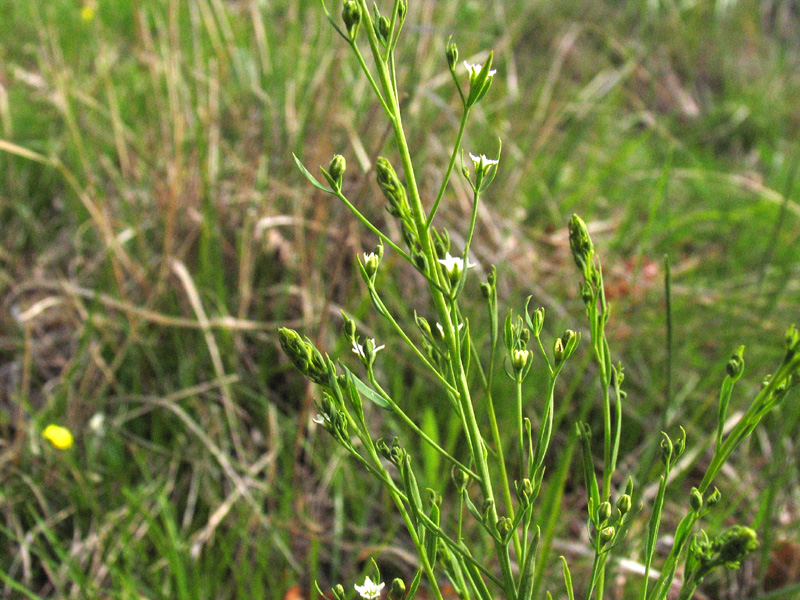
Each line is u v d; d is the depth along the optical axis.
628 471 0.42
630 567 0.33
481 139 0.60
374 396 0.17
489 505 0.18
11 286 0.51
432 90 0.62
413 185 0.17
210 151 0.54
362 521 0.38
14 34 0.74
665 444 0.18
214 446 0.39
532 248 0.58
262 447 0.43
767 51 1.12
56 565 0.35
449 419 0.41
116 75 0.67
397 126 0.16
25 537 0.37
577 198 0.65
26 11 0.75
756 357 0.49
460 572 0.19
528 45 0.91
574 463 0.43
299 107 0.58
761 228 0.64
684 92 0.97
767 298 0.55
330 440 0.41
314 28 0.63
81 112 0.60
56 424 0.42
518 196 0.61
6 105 0.58
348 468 0.40
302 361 0.17
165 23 0.70
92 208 0.45
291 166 0.53
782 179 0.76
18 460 0.40
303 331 0.46
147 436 0.43
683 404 0.47
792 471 0.37
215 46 0.56
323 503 0.40
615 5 1.05
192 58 0.61
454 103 0.64
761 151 0.85
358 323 0.44
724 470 0.42
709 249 0.65
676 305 0.53
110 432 0.41
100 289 0.46
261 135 0.58
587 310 0.18
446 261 0.17
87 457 0.40
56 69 0.59
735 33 1.12
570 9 0.99
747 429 0.17
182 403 0.44
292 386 0.45
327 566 0.38
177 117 0.50
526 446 0.42
